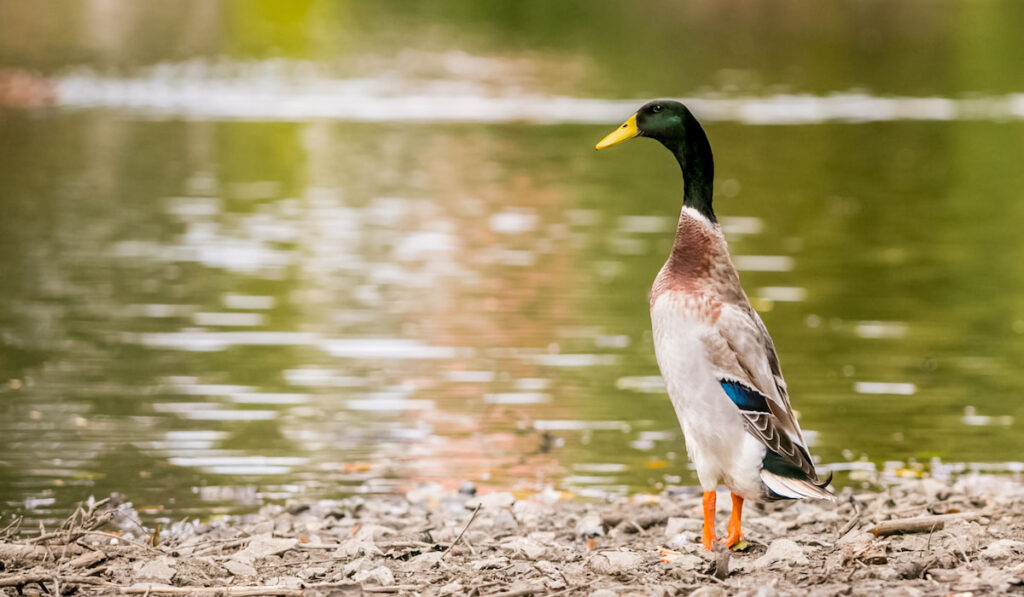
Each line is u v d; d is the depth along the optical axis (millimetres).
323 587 7152
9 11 66000
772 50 62250
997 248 20562
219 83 50344
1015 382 13258
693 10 73625
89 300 16969
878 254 20125
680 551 7848
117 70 52594
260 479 10703
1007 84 52062
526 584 7133
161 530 9367
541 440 11719
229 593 6980
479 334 15312
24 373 13656
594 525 9102
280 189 27312
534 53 60406
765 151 34031
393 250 20531
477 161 31875
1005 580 6684
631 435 11883
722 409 7395
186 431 11906
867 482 10523
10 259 19656
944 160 32219
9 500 10109
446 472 10906
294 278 18438
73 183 27922
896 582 6816
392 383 13422
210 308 16578
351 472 10875
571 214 23938
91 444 11500
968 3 75625
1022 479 10484
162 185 27797
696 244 7758
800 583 7000
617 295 17328
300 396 12953
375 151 33750
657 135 7945
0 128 37781
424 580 7441
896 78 54094
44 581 7090
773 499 7551
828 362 14047
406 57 58406
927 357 14211
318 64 55844
